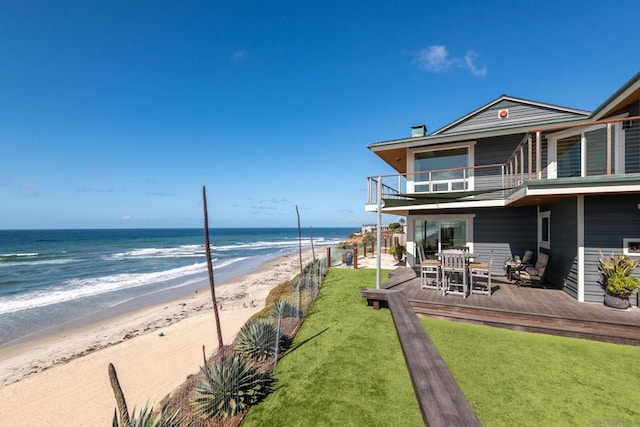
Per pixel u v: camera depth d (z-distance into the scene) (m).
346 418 3.58
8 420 5.97
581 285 6.88
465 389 3.94
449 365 4.57
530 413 3.45
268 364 5.06
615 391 3.86
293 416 3.70
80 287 18.98
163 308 13.99
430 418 2.51
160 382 7.06
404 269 12.03
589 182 6.07
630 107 7.48
